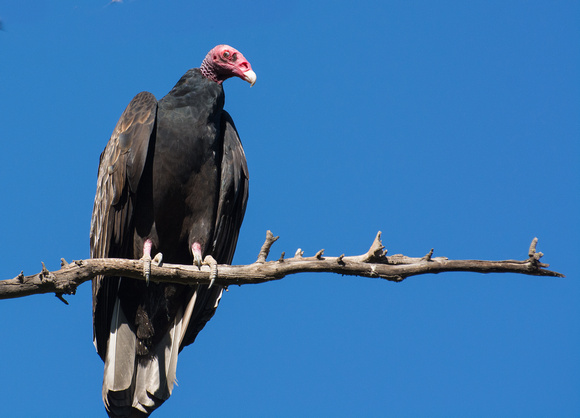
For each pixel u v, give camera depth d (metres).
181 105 10.45
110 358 10.09
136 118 10.15
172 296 10.30
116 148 10.10
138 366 10.34
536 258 8.20
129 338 10.24
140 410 10.16
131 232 10.37
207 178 10.44
